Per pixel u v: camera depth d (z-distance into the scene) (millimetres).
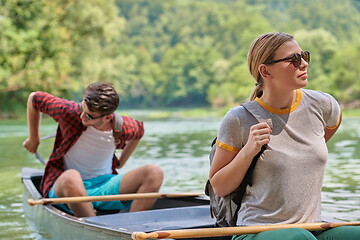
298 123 4688
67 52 68562
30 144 8883
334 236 4504
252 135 4457
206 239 5707
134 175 7789
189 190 10570
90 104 7602
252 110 4688
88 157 8031
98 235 5914
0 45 53750
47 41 58719
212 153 4898
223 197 4852
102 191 7957
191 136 27625
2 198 10344
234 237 4734
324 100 4848
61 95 62094
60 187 7594
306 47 148875
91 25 70000
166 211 7160
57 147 8188
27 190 8758
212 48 194000
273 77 4652
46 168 8164
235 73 156000
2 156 18469
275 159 4551
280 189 4551
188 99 194000
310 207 4617
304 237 4191
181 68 189875
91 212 7613
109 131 8008
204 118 68938
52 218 7055
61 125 7953
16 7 56531
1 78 54594
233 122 4680
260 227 4449
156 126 41312
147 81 195375
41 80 57344
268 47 4645
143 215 7004
